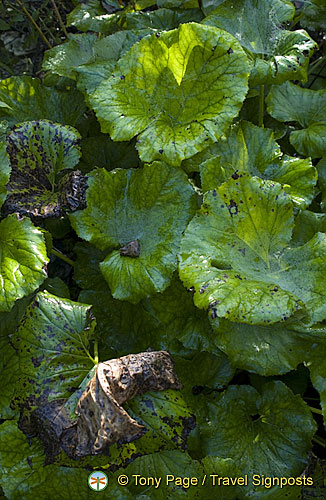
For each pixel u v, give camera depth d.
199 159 1.56
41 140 1.56
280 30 1.65
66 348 1.39
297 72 1.58
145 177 1.53
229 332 1.44
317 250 1.43
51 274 1.76
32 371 1.38
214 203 1.44
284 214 1.45
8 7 2.13
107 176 1.53
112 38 1.70
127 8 1.87
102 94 1.56
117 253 1.50
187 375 1.53
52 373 1.38
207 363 1.55
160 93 1.56
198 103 1.54
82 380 1.38
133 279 1.47
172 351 1.54
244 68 1.51
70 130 1.57
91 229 1.52
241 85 1.51
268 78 1.57
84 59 1.76
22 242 1.43
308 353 1.45
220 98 1.52
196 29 1.51
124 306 1.58
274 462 1.47
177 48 1.53
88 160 1.73
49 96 1.72
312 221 1.53
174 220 1.51
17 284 1.40
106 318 1.59
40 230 1.50
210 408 1.50
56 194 1.54
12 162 1.54
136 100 1.56
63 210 1.50
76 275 1.63
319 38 2.06
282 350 1.45
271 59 1.58
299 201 1.52
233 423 1.49
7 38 2.23
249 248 1.44
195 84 1.54
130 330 1.58
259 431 1.50
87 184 1.52
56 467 1.42
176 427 1.38
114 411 1.32
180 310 1.54
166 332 1.54
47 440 1.36
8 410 1.46
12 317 1.53
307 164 1.56
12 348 1.50
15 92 1.69
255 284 1.37
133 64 1.56
